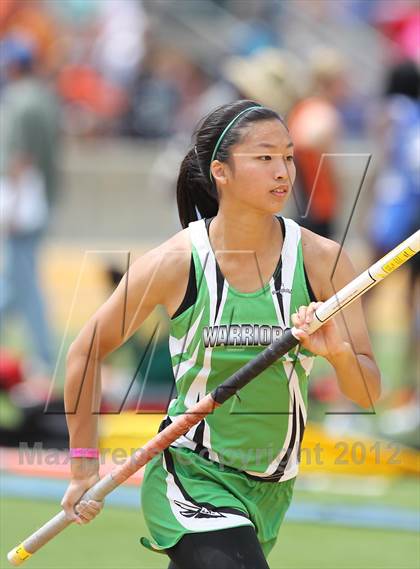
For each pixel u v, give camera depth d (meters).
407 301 31.81
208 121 14.08
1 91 39.81
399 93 30.22
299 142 27.80
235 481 13.84
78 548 20.72
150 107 56.41
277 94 28.78
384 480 24.62
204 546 13.17
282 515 14.45
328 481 24.59
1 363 29.28
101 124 56.72
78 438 14.11
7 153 34.06
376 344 37.72
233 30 56.69
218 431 13.84
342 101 49.34
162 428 14.20
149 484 14.05
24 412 26.48
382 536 21.52
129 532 21.75
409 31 53.66
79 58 58.06
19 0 58.62
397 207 29.72
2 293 34.53
